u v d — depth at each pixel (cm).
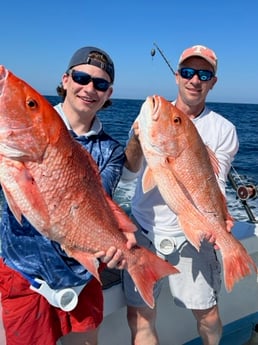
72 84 228
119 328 312
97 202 201
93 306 241
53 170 184
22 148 176
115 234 208
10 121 174
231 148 303
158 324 333
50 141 181
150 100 248
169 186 248
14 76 176
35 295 224
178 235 290
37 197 181
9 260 224
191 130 250
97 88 227
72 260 224
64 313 234
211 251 294
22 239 221
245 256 265
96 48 231
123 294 292
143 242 299
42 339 226
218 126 300
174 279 298
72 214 192
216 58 294
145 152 247
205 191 255
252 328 376
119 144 250
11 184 177
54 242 219
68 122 236
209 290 295
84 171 195
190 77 289
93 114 236
